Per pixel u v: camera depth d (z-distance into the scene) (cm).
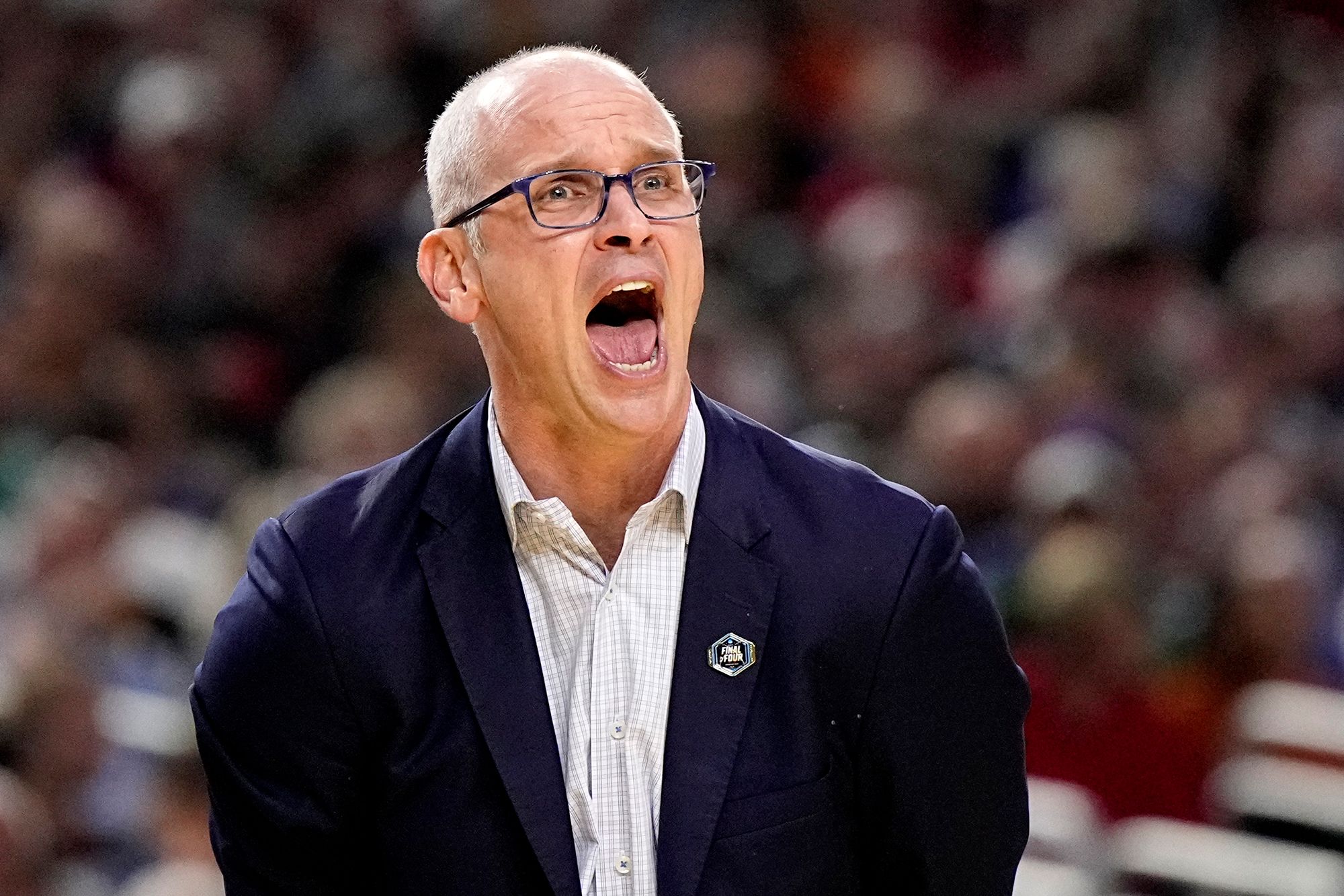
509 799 757
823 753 769
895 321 2370
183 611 2086
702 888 744
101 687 1855
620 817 758
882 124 2848
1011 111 2898
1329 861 1472
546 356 780
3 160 3084
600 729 765
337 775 781
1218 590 1880
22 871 1647
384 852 774
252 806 791
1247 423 2216
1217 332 2398
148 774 1786
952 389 2219
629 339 802
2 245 2995
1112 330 2309
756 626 772
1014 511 2052
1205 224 2719
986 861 798
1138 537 2025
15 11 3253
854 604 773
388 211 2808
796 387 2369
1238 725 1708
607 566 809
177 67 3108
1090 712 1727
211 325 2706
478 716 763
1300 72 2916
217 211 2867
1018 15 3112
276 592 787
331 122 2912
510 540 795
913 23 3116
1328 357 2350
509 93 791
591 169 775
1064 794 1561
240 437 2575
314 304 2730
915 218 2645
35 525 2134
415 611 781
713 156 2845
